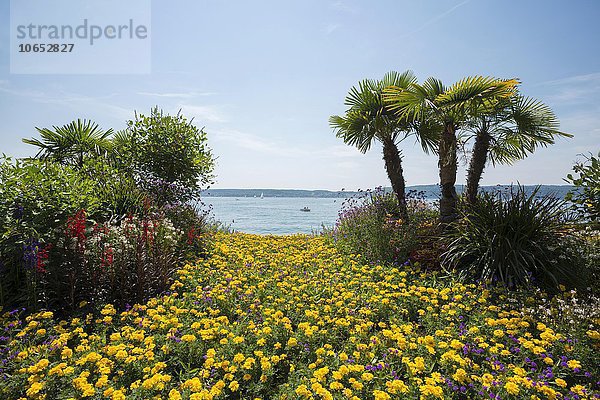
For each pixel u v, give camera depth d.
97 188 7.20
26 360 3.30
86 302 4.41
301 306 4.70
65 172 5.94
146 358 3.37
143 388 2.95
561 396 3.01
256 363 3.43
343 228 8.37
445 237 6.48
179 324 3.91
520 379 3.01
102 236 5.22
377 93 9.57
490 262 5.54
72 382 3.00
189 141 10.06
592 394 3.05
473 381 3.21
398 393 2.98
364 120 9.59
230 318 4.52
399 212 8.58
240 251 7.77
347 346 3.75
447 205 7.39
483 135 7.51
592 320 4.09
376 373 3.29
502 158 9.03
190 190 9.96
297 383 3.14
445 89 8.17
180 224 7.84
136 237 5.46
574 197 6.05
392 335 3.79
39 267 4.33
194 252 7.21
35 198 4.98
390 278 5.61
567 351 3.59
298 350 3.73
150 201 7.80
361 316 4.43
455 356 3.36
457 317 4.37
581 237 5.80
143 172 9.54
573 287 5.18
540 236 5.64
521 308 4.54
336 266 6.64
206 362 3.26
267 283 5.53
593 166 5.95
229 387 3.06
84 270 4.61
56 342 3.54
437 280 5.73
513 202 5.91
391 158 9.47
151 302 4.53
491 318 4.28
